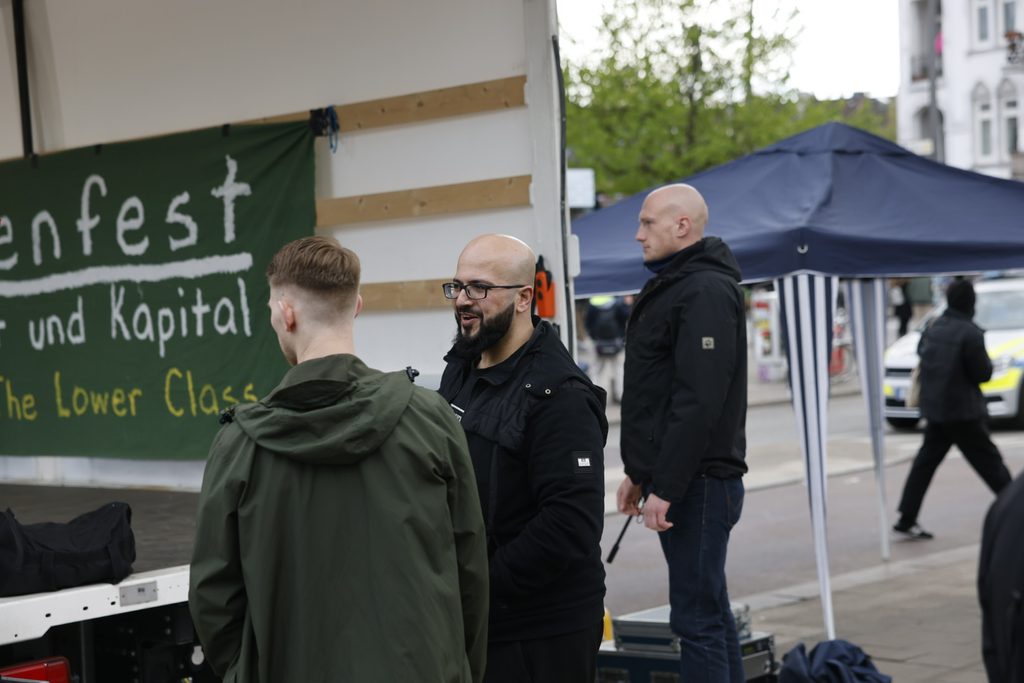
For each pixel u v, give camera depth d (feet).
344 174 18.17
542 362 12.12
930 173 25.35
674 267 16.44
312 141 18.35
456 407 12.39
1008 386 54.90
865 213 23.58
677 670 17.66
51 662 11.57
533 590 11.66
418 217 17.30
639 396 16.61
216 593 9.37
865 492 42.16
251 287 19.26
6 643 11.12
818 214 22.93
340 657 9.26
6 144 22.66
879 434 31.14
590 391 12.05
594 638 12.17
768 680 18.78
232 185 19.34
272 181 18.81
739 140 77.56
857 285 31.01
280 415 9.31
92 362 21.40
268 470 9.36
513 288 12.21
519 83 16.19
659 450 16.40
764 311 86.02
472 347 12.18
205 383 19.97
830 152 25.07
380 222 17.79
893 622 24.76
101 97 21.29
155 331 20.54
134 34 20.80
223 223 19.52
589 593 12.14
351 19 18.02
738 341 16.20
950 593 27.17
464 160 16.87
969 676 20.67
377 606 9.27
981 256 22.36
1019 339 55.98
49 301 21.93
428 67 17.19
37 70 22.12
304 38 18.62
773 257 22.12
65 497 19.47
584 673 12.09
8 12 22.33
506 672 11.78
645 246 16.79
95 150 21.12
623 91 77.51
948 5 174.40
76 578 11.59
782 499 41.14
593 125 78.02
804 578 29.55
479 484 12.01
